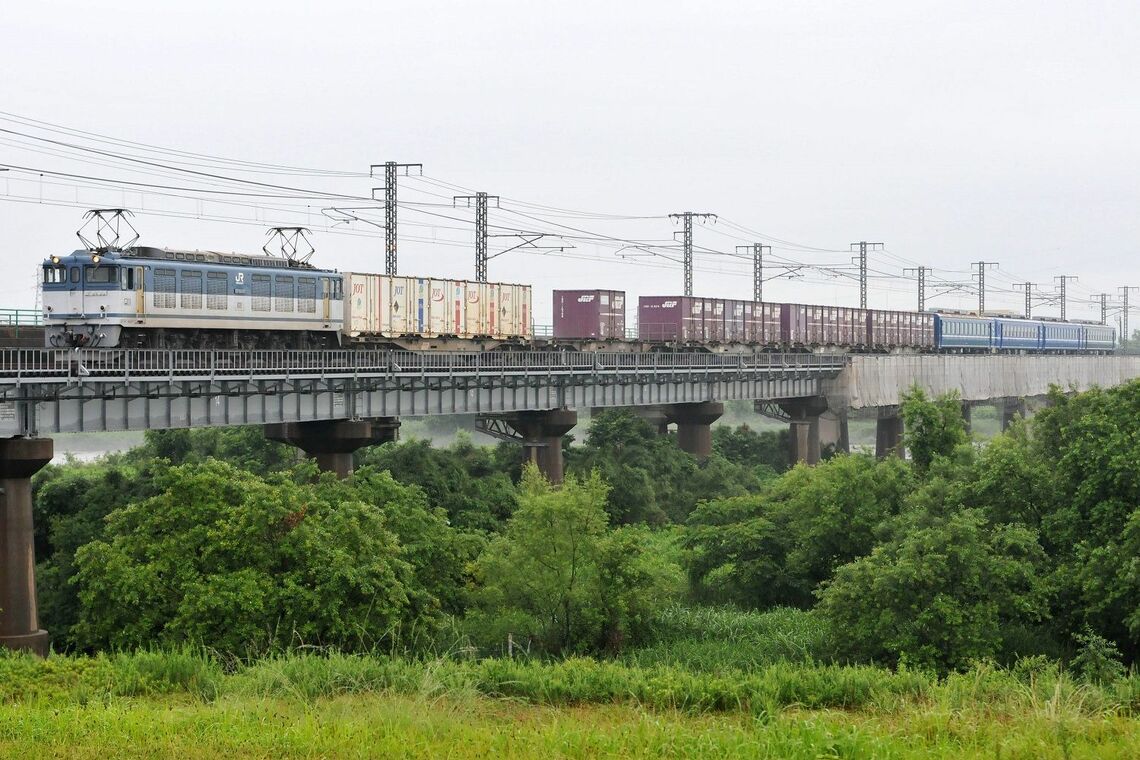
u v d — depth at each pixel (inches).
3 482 2098.9
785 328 4832.7
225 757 1013.8
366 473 2284.7
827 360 4731.8
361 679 1376.7
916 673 1491.1
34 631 2117.4
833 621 1893.5
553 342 3843.5
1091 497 1983.3
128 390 2269.9
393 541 1943.9
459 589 2148.1
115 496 2610.7
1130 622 1710.1
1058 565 1941.4
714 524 2699.3
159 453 3503.9
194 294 2551.7
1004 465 2085.4
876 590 1812.3
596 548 2030.0
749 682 1408.7
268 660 1545.3
